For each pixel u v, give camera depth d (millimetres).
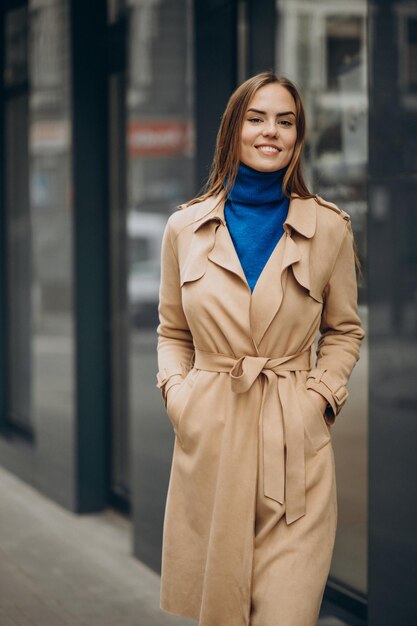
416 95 4363
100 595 6172
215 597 3689
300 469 3598
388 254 4547
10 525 8086
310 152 5711
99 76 8508
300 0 5680
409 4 4375
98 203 8508
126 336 8258
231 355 3697
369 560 4719
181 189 6535
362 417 5195
